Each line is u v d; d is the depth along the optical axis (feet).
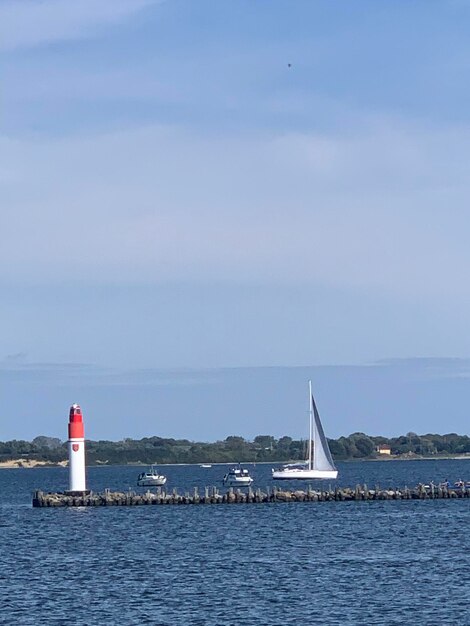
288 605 329.52
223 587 361.51
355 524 572.10
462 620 307.37
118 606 331.57
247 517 623.36
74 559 440.04
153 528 563.89
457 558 423.64
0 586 371.97
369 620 308.81
